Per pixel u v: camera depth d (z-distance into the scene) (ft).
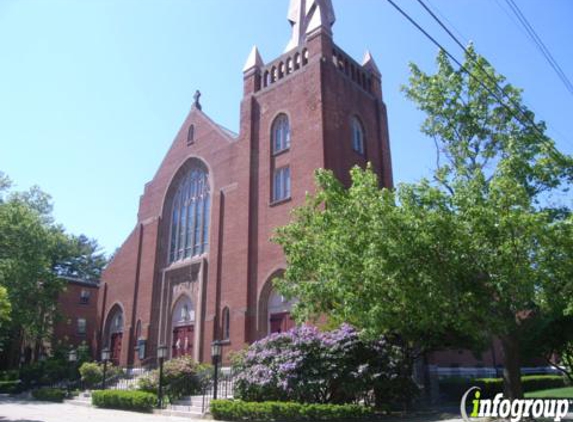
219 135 106.93
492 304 39.86
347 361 54.19
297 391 53.06
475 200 39.81
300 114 90.27
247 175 94.84
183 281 105.19
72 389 95.71
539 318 46.16
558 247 37.27
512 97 50.67
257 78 103.19
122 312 119.34
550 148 46.83
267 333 83.51
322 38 93.76
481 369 101.45
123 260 123.44
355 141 95.50
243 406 53.57
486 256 38.73
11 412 68.69
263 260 86.94
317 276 55.52
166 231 115.65
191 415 59.98
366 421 50.06
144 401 68.54
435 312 40.83
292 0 118.73
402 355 57.00
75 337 146.41
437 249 39.42
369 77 107.65
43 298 118.01
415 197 42.24
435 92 53.06
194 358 93.86
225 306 90.68
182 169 115.44
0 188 120.06
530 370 122.72
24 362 141.28
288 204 86.07
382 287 42.60
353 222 47.62
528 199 39.70
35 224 116.37
